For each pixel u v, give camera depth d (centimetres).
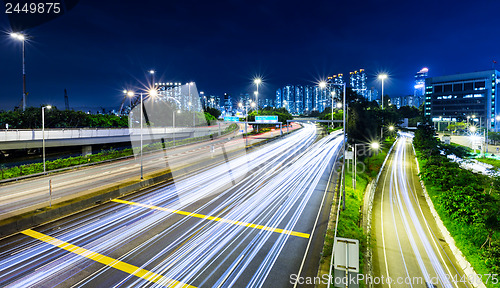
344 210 2186
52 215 1877
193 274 1260
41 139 4097
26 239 1573
